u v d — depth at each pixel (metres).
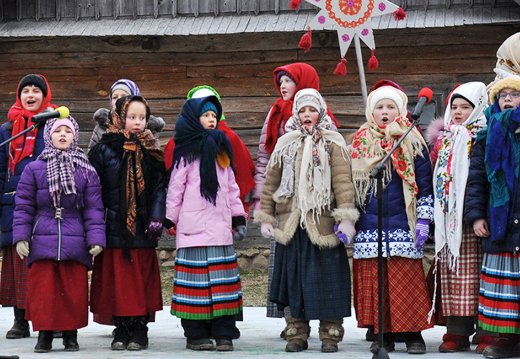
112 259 12.30
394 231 11.80
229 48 25.28
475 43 24.34
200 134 12.23
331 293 11.84
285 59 25.03
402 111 12.18
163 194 12.45
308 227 11.84
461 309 11.76
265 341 13.32
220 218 12.19
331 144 12.09
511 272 11.24
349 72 24.73
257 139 25.12
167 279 23.27
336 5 15.43
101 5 25.27
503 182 11.27
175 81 25.53
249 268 24.56
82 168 12.17
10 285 13.64
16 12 25.53
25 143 13.68
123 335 12.41
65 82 26.05
